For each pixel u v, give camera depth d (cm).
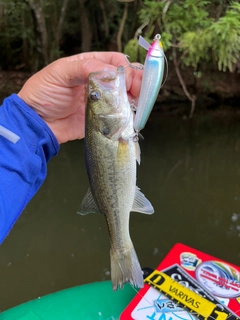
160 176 100
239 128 135
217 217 81
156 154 112
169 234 74
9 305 58
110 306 42
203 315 37
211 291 40
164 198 89
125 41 145
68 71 29
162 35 92
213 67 151
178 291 40
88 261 67
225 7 105
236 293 40
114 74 26
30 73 163
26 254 69
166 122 138
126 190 27
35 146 30
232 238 73
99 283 46
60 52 158
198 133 129
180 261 44
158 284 41
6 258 68
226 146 120
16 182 28
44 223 78
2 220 27
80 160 105
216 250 69
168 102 150
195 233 75
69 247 71
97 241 72
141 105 25
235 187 95
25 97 32
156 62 24
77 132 36
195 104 150
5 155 28
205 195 91
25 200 29
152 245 70
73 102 33
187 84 152
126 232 28
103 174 27
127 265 29
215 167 106
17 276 64
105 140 26
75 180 96
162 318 37
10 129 29
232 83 154
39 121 30
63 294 44
